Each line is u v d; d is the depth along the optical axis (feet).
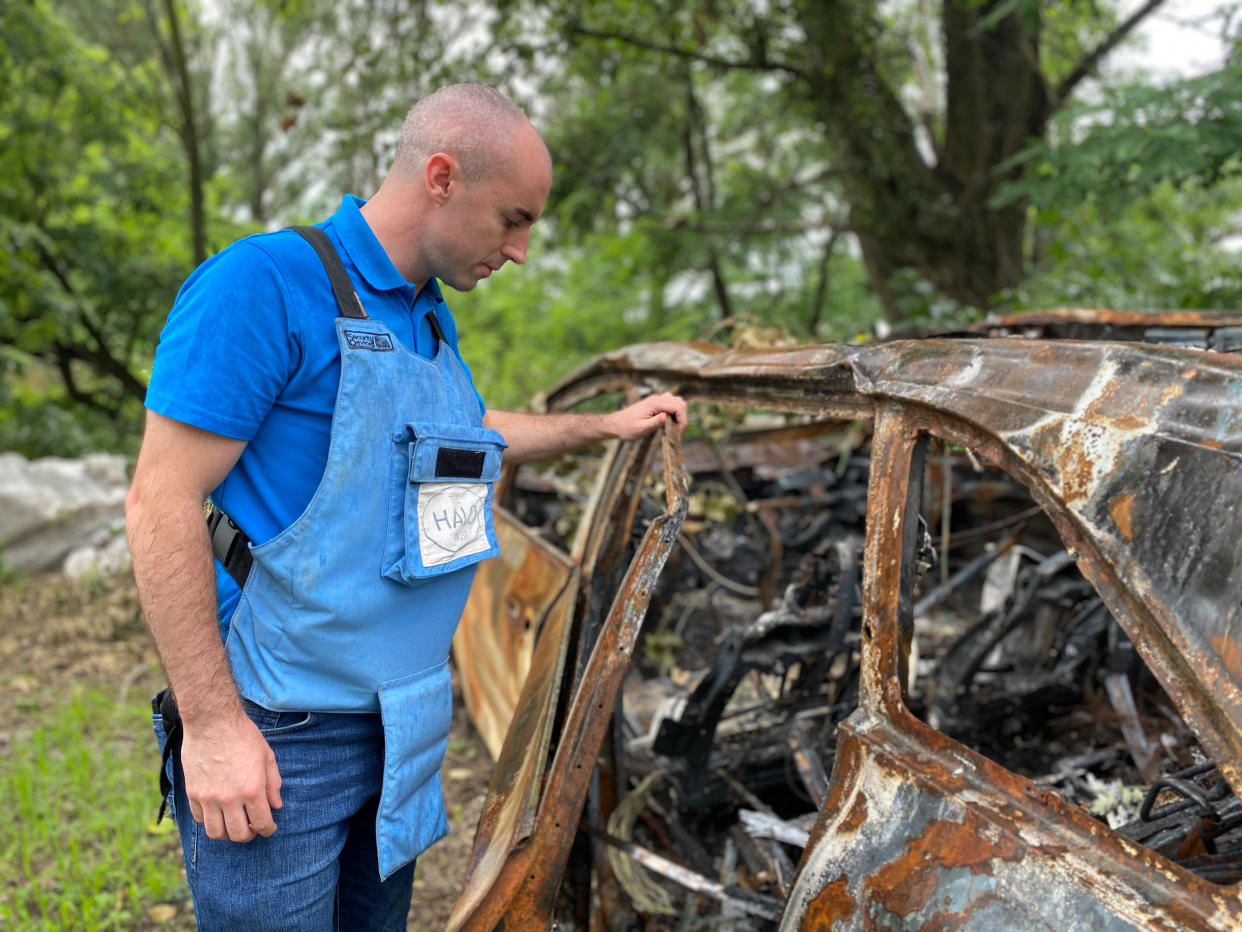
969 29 26.22
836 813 4.58
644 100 31.58
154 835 10.66
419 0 25.50
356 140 25.32
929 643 11.06
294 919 5.00
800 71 28.81
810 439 14.05
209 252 40.70
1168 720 8.63
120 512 23.95
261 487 4.77
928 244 28.43
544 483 13.26
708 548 12.81
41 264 38.88
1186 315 8.18
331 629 4.80
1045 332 8.79
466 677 11.28
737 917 7.17
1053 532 12.75
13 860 10.25
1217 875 4.82
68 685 15.52
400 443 4.87
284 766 4.89
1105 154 16.33
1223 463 3.47
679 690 10.59
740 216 31.42
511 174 4.89
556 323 40.19
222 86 56.03
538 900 5.27
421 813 5.32
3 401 34.55
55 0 44.52
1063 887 3.58
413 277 5.13
